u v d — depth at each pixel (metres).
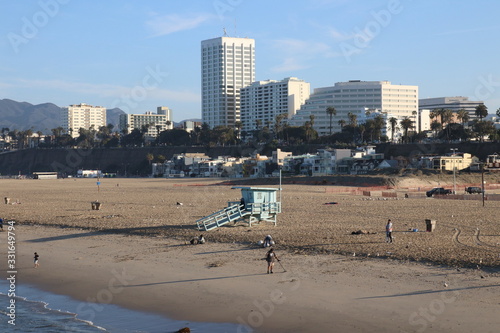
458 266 30.92
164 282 30.47
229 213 51.28
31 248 42.53
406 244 38.75
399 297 25.67
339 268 31.86
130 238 45.94
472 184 132.75
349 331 21.86
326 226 50.78
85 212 69.94
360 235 43.88
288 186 136.38
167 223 55.16
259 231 47.47
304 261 34.12
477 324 21.75
